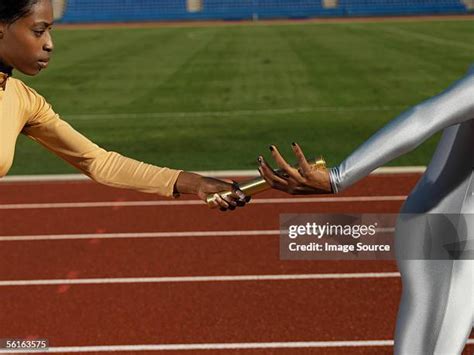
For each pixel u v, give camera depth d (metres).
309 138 12.79
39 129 3.03
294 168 2.61
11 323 5.86
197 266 6.96
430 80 19.42
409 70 21.33
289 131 13.37
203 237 7.73
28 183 9.98
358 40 30.81
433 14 48.94
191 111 15.63
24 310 6.09
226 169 10.75
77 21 48.72
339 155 11.62
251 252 7.27
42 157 11.52
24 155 11.65
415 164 10.68
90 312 6.03
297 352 5.33
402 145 2.54
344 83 19.06
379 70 21.39
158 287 6.50
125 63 24.31
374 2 49.97
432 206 2.99
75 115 15.48
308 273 6.69
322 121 14.28
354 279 6.55
